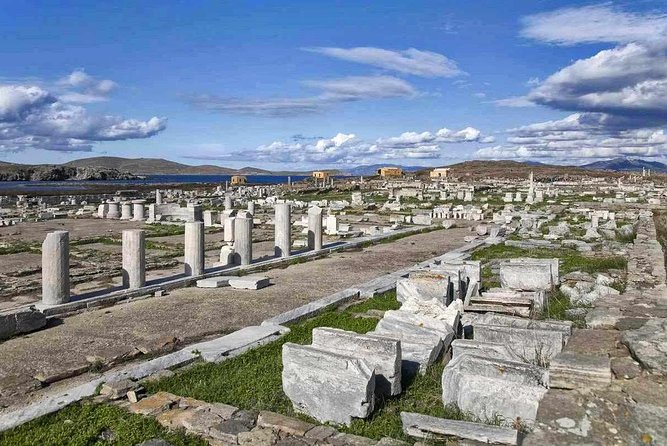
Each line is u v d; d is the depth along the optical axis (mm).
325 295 16906
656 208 52781
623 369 6895
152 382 9047
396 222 42438
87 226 39000
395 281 18047
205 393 8695
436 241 31469
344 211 54625
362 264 23047
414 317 10852
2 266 21891
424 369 9305
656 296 11734
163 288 17266
